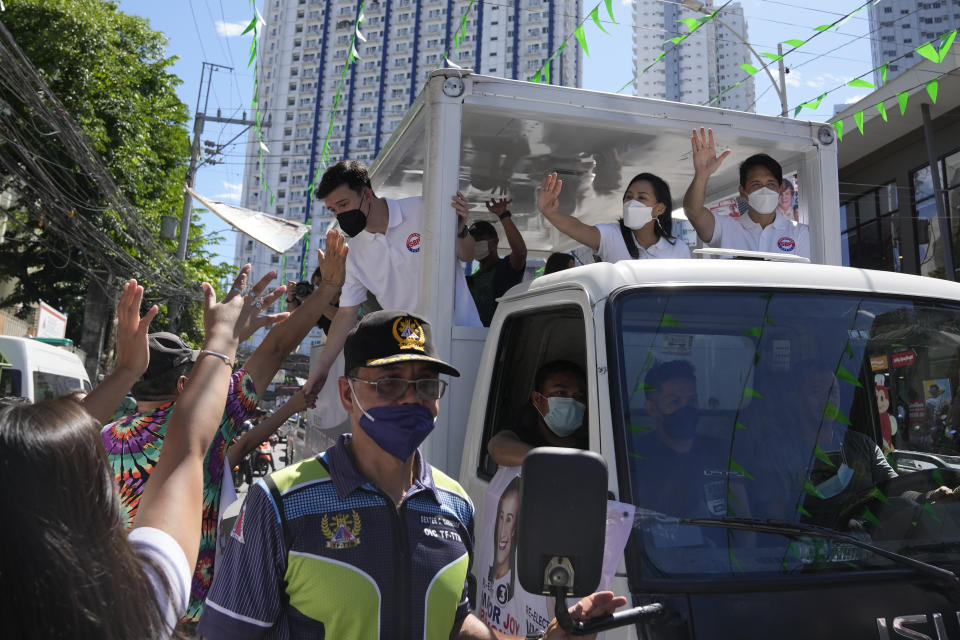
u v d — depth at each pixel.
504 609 2.45
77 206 18.69
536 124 4.07
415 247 4.11
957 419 2.63
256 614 1.77
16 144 14.34
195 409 1.50
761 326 2.48
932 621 1.94
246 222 3.85
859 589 1.96
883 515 2.29
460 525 1.98
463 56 133.50
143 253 21.09
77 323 28.59
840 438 2.41
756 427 2.33
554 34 130.62
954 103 16.91
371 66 136.75
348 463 1.88
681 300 2.46
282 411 3.69
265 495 1.82
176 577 1.17
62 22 19.66
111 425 2.69
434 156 3.54
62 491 0.98
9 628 0.91
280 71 139.25
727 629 1.86
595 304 2.44
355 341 1.97
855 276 2.70
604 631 1.87
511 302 3.12
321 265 2.85
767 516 2.18
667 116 4.04
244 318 1.75
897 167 19.28
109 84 20.78
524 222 6.48
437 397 1.97
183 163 25.19
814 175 4.25
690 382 2.35
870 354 2.55
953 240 17.45
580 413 2.80
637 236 4.04
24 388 9.31
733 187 5.40
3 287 23.64
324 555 1.76
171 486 1.34
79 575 0.95
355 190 4.04
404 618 1.77
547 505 1.62
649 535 2.01
